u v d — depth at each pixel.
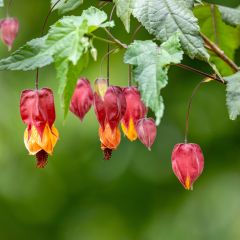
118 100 5.98
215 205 12.75
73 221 13.28
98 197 13.13
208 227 12.73
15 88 12.05
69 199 13.21
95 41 11.47
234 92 6.11
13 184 12.87
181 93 12.21
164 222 12.97
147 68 5.32
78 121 11.55
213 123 12.45
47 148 6.02
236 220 12.52
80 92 6.32
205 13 7.39
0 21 7.36
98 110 6.05
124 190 13.02
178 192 12.94
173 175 12.83
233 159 12.62
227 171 12.68
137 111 6.25
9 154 12.45
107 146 6.04
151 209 13.05
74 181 12.98
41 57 5.53
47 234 13.52
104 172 12.88
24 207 13.24
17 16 11.92
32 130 6.04
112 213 13.18
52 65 11.73
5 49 11.71
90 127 11.60
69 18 5.47
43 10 11.90
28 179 12.94
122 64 11.36
